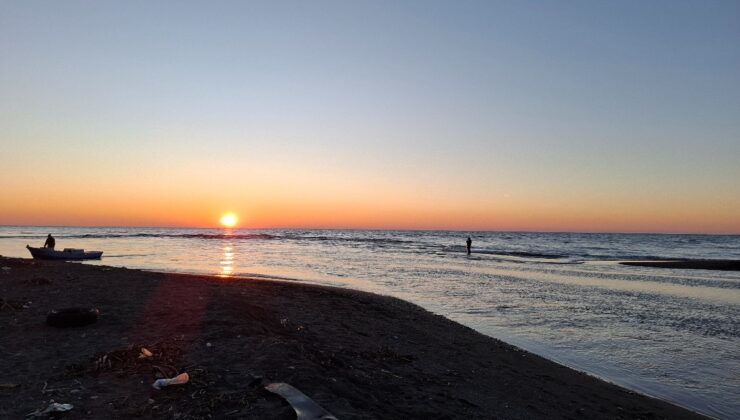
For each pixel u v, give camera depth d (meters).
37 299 12.23
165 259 38.38
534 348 12.28
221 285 17.48
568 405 7.93
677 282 26.80
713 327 15.02
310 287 19.75
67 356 7.36
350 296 18.00
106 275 18.41
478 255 49.81
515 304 18.78
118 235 108.44
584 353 11.92
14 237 88.31
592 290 23.05
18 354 7.47
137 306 11.49
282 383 6.02
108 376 6.43
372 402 6.18
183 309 11.02
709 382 9.91
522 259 44.22
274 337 8.74
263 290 17.08
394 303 17.69
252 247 62.28
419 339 11.63
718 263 38.91
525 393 8.26
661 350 12.29
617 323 15.47
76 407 5.39
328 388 6.29
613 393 8.95
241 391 5.86
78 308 9.46
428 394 7.16
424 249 61.50
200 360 7.14
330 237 118.12
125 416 5.16
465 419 6.25
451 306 18.16
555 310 17.59
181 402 5.52
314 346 8.98
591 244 88.00
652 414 7.96
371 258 43.41
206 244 69.44
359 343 9.98
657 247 77.19
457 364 9.64
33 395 5.74
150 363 6.90
